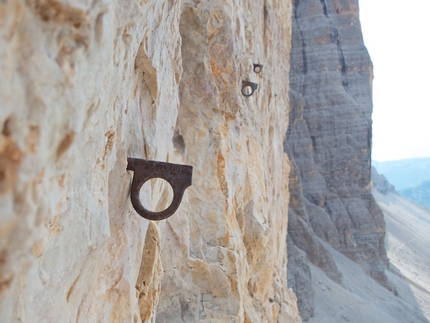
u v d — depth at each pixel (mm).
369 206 46500
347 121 47812
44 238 1397
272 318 10055
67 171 1489
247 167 8102
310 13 50875
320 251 36094
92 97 1513
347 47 51031
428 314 39344
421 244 59906
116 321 2959
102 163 2188
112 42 1590
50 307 1690
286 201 18938
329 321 28797
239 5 7797
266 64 12023
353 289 37125
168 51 4074
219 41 6586
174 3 3732
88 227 1946
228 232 6336
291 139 47062
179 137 6352
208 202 6348
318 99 48188
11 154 1115
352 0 51344
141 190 3137
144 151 3238
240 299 5930
